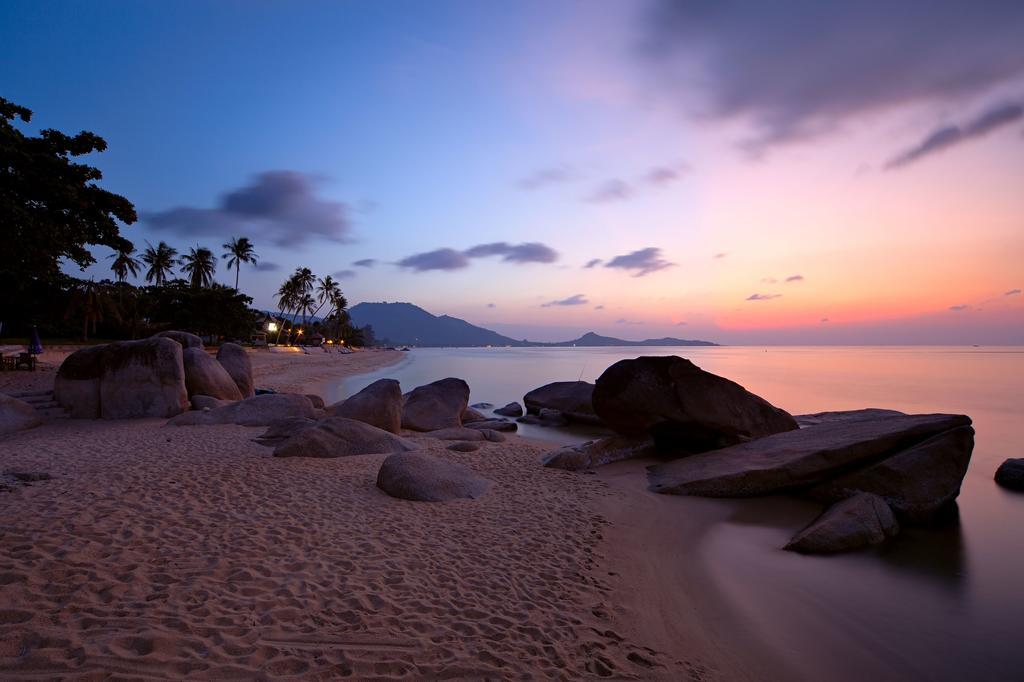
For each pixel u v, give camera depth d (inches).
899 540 292.0
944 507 328.2
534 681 147.6
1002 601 226.4
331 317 4972.9
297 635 156.6
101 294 1937.7
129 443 443.5
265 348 3046.3
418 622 172.9
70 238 874.8
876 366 2615.7
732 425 466.9
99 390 597.0
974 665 181.2
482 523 281.4
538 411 818.2
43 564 177.6
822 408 985.5
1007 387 1397.6
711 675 165.2
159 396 606.5
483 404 1003.9
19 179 781.3
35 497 260.2
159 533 220.7
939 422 355.6
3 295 1510.8
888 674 174.2
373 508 289.4
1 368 911.0
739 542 288.5
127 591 168.9
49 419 568.7
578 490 370.0
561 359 3855.8
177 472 334.3
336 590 187.3
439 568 217.5
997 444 618.2
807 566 258.1
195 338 849.5
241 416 569.0
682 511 336.2
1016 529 314.7
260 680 133.2
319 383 1337.4
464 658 155.2
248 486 312.0
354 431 443.2
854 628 202.7
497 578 214.4
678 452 492.7
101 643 138.3
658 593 220.7
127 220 924.6
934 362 3095.5
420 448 474.0
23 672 123.2
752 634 194.5
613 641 177.3
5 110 829.2
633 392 477.4
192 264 3036.4
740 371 2190.0
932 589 236.4
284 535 233.8
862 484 337.1
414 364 2775.6
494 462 445.1
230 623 157.8
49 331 1983.3
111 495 271.0
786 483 358.6
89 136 893.8
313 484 327.9
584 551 254.4
